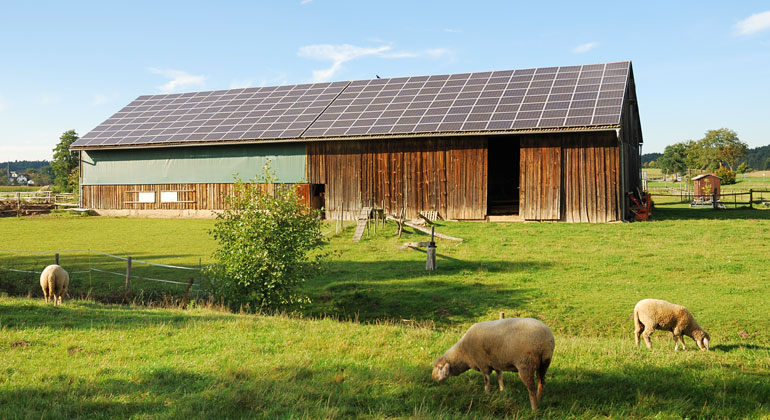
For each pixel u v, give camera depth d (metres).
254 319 13.25
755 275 18.58
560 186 30.67
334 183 34.84
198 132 38.06
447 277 19.91
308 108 38.69
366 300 17.45
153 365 9.17
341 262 23.02
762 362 9.49
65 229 33.19
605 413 7.27
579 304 16.25
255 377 8.57
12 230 32.94
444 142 32.69
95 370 8.84
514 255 23.19
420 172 33.09
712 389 8.05
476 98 34.53
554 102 32.03
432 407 7.42
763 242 23.88
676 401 7.54
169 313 13.77
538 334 7.16
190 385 8.27
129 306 15.30
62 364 9.18
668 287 17.62
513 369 7.51
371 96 38.59
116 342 10.61
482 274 20.20
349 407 7.39
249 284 15.90
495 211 33.75
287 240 16.05
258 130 36.53
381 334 11.45
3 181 189.25
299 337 11.14
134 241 28.69
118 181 40.12
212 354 9.88
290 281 16.16
